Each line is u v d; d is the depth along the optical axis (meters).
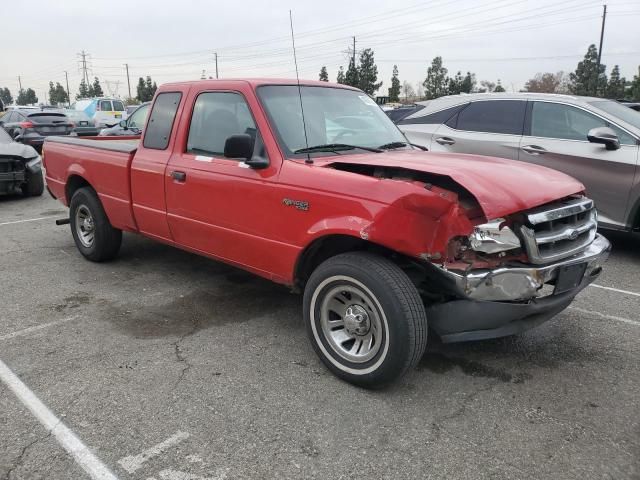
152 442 2.77
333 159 3.73
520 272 2.98
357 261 3.17
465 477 2.55
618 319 4.40
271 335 4.07
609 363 3.67
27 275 5.42
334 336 3.44
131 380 3.38
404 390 3.30
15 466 2.58
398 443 2.79
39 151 16.62
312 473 2.56
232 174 3.91
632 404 3.17
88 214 5.72
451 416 3.03
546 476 2.55
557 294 3.31
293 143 3.78
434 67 62.62
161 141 4.67
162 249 6.38
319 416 3.02
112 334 4.05
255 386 3.33
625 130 6.00
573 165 6.25
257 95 3.92
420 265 3.14
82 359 3.64
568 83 62.66
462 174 3.09
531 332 4.15
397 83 62.47
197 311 4.52
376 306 3.11
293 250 3.55
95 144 5.46
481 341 3.99
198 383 3.35
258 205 3.74
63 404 3.10
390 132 4.61
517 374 3.51
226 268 5.70
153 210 4.75
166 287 5.10
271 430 2.88
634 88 37.50
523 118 6.80
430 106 7.84
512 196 3.02
